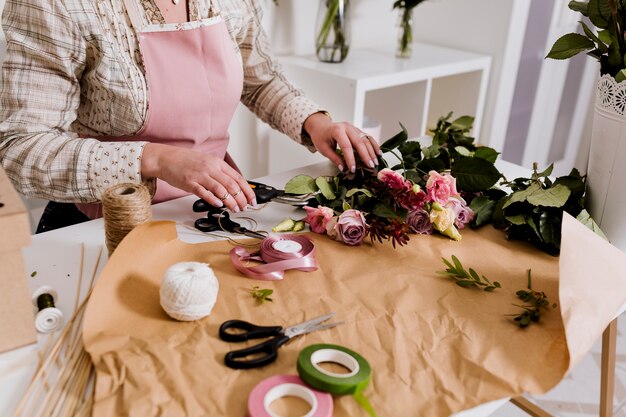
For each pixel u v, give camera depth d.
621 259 0.85
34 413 0.60
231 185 0.96
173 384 0.62
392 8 2.27
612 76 0.93
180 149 0.98
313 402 0.60
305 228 1.00
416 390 0.63
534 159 2.86
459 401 0.62
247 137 2.23
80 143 0.98
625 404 1.68
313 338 0.71
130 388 0.61
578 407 1.65
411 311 0.77
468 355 0.69
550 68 2.63
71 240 0.93
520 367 0.68
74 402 0.60
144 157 0.97
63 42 1.01
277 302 0.78
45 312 0.73
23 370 0.66
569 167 3.07
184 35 1.14
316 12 2.22
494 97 2.46
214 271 0.83
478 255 0.94
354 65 2.10
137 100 1.12
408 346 0.70
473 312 0.78
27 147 0.97
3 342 0.67
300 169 1.27
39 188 0.97
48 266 0.86
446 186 0.98
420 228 0.98
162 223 0.84
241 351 0.66
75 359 0.66
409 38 2.21
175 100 1.16
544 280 0.88
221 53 1.20
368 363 0.65
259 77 1.41
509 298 0.82
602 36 0.93
